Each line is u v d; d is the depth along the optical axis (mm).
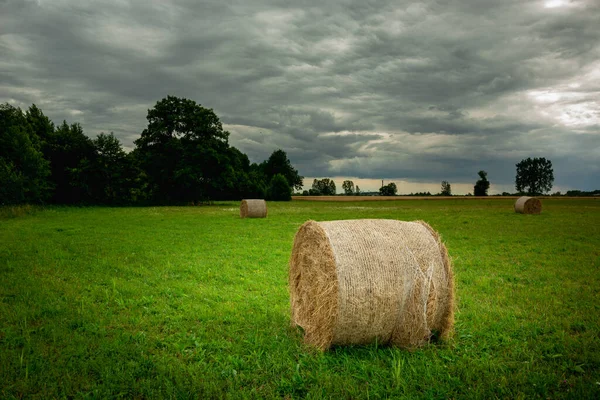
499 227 23375
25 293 8680
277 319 7246
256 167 122688
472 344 5996
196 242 16922
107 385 4809
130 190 55500
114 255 13609
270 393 4613
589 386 4680
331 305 5699
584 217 30969
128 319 7145
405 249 6016
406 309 5898
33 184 42062
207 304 8070
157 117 58500
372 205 60031
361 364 5312
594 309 7691
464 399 4500
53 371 5066
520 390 4695
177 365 5270
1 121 45156
